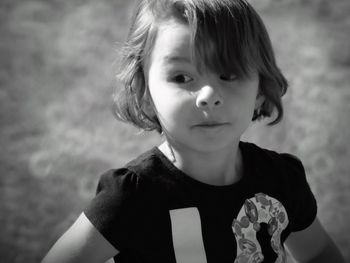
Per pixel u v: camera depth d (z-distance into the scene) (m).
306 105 4.90
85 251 1.52
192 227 1.55
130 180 1.55
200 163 1.59
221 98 1.49
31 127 4.78
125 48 1.77
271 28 6.14
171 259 1.54
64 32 6.24
